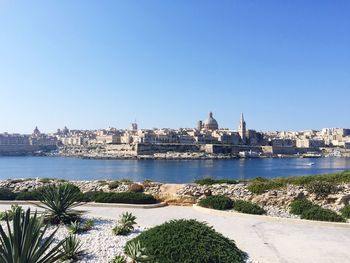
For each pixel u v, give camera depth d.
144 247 11.44
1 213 19.12
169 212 23.91
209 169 163.38
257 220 21.39
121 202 26.47
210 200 24.91
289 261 13.66
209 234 11.73
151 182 32.69
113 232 16.08
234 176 125.06
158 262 10.72
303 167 182.25
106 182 32.62
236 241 16.42
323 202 25.41
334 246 15.72
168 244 11.16
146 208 25.52
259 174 134.88
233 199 26.84
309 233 18.09
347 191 26.36
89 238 15.06
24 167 174.25
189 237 11.32
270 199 25.94
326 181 28.28
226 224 20.12
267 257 14.09
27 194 28.02
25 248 8.32
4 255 8.34
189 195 28.31
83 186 31.31
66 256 12.05
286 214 23.03
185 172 143.50
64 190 18.44
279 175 129.75
